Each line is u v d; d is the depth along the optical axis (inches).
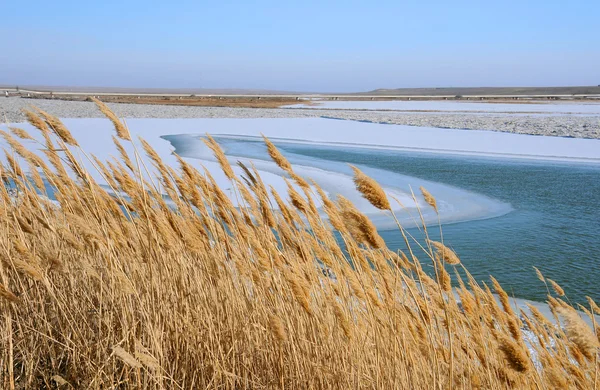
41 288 175.8
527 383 180.7
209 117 2709.2
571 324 98.4
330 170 1122.0
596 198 923.4
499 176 1115.3
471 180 1066.1
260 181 189.0
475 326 197.2
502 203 875.4
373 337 174.6
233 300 175.3
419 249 605.9
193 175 191.8
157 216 173.9
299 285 156.7
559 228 727.1
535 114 3157.0
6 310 149.2
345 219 133.6
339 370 168.1
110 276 159.2
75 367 152.8
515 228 722.8
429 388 169.2
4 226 167.8
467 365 182.9
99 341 154.2
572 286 511.5
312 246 187.9
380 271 175.8
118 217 193.0
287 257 185.3
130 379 154.9
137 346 135.4
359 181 130.4
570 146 1612.9
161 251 174.4
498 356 181.3
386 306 171.5
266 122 2450.8
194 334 166.2
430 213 802.8
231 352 171.0
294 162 1230.3
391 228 713.0
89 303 172.4
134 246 178.4
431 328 167.5
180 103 4291.3
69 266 190.1
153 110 3100.4
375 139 1790.1
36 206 190.4
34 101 3558.1
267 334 170.4
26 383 149.3
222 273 178.5
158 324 162.6
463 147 1588.3
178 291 174.1
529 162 1309.1
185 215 193.5
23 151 193.0
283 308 171.2
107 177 188.7
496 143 1692.9
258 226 194.7
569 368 193.3
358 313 180.9
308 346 171.3
